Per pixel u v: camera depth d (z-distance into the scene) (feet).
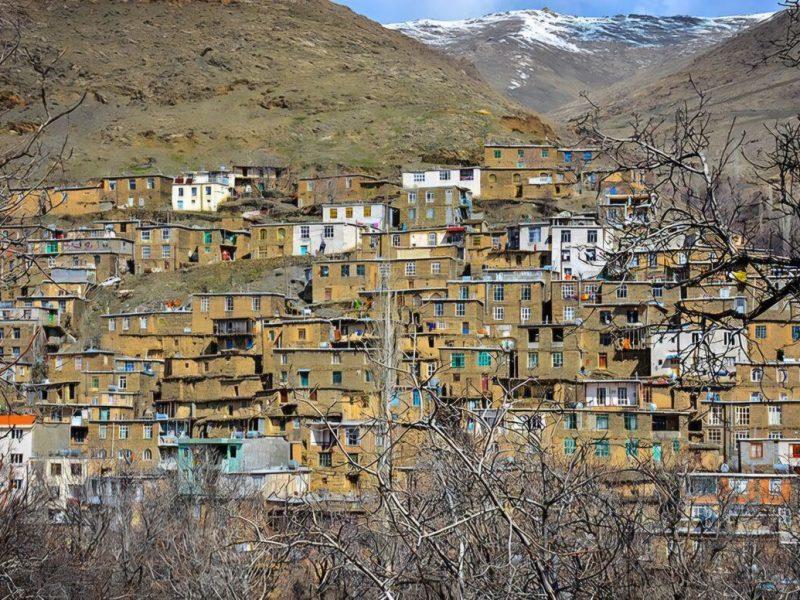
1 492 138.31
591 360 347.97
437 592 70.18
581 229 442.09
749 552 102.42
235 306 440.45
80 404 380.78
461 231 487.20
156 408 396.37
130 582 159.33
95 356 408.67
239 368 405.39
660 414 286.66
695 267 64.13
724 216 61.62
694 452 271.69
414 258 463.01
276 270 507.30
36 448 309.42
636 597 84.38
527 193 572.92
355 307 438.40
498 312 406.82
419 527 62.95
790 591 90.63
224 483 236.84
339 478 275.59
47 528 165.48
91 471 289.53
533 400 320.91
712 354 61.77
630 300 303.68
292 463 296.71
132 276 526.98
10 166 74.90
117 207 602.44
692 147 61.98
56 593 140.26
